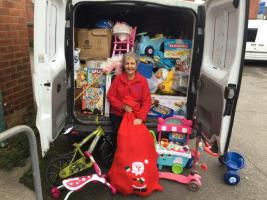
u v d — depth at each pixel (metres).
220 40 3.38
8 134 1.93
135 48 3.98
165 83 3.87
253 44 11.29
